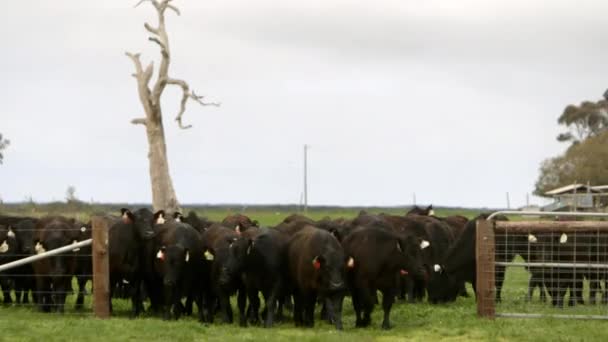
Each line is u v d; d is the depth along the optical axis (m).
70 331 17.17
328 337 16.92
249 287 19.42
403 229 23.91
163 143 39.12
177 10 38.50
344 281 18.38
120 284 24.28
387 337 17.84
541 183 83.56
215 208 130.75
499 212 19.44
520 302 22.17
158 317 20.64
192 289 20.70
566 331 17.62
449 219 28.66
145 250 20.72
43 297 21.33
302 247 18.81
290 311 22.73
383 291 19.03
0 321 18.52
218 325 19.19
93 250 19.45
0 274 23.14
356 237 19.28
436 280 23.72
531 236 20.08
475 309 21.44
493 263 19.34
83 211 48.81
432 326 18.86
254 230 20.48
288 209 128.88
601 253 20.61
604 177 80.25
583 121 106.69
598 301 21.81
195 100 38.53
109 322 18.34
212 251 19.55
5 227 24.12
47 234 21.28
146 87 38.59
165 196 39.03
